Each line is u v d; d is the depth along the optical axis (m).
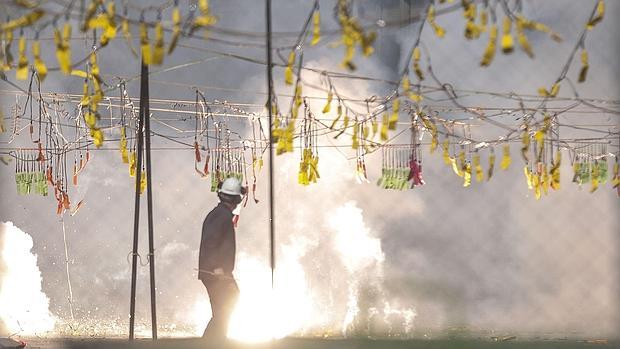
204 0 17.89
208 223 27.98
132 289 24.27
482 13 17.70
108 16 17.66
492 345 25.08
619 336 30.16
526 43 17.44
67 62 17.39
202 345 23.94
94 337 30.33
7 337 26.92
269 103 20.17
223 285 27.75
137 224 24.27
